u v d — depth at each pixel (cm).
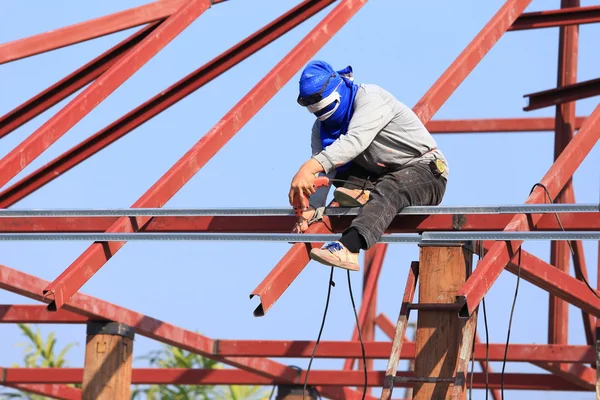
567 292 2775
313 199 2192
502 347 3612
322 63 2134
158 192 2455
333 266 1986
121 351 3312
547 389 3844
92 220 2586
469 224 2269
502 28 2884
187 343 3603
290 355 3688
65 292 2202
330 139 2180
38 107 3028
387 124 2134
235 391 7056
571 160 2442
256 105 2670
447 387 2261
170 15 3081
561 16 3272
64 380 3925
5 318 3541
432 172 2144
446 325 2295
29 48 2762
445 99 2650
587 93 3466
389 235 2048
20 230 2609
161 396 7231
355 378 3803
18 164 2573
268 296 2072
